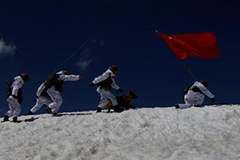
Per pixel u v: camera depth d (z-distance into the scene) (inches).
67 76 462.3
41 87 471.5
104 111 486.0
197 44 464.4
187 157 245.8
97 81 455.5
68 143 312.3
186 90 446.9
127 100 475.8
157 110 412.2
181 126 343.0
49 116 458.9
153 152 269.6
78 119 407.5
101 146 306.2
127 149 284.5
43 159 279.0
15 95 437.4
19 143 335.6
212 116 362.3
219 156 242.1
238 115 362.0
